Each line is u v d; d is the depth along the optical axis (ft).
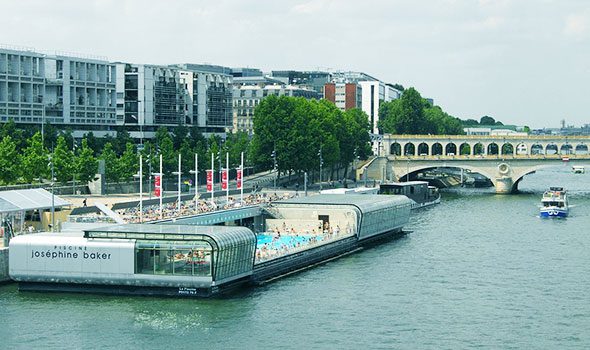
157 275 536.01
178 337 458.91
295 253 647.15
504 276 626.64
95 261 539.29
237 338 459.32
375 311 518.78
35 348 439.22
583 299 556.51
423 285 592.19
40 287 549.54
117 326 476.13
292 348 445.78
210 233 539.70
